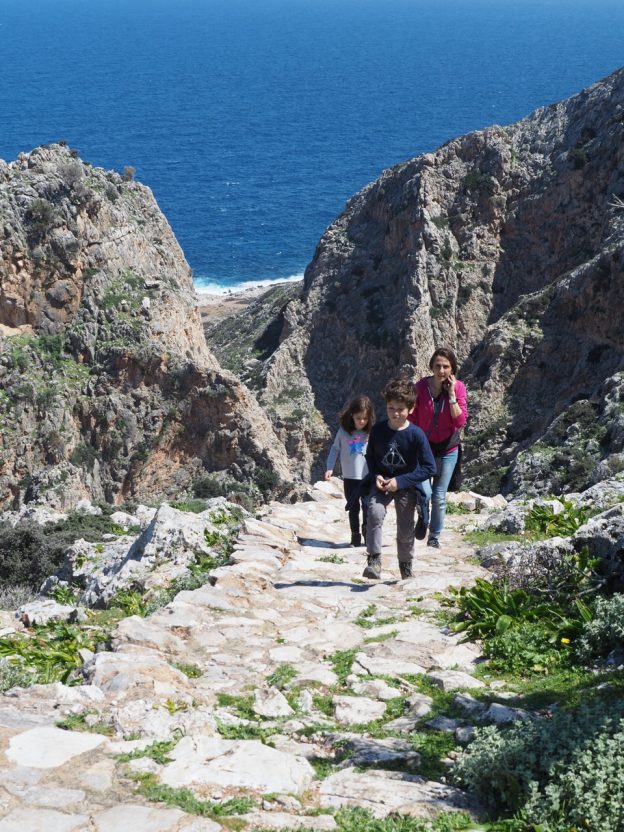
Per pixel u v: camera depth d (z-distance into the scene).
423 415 15.60
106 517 39.97
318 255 104.69
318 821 6.82
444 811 7.15
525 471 55.44
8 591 30.84
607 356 77.06
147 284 84.88
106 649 12.27
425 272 94.69
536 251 95.19
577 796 6.90
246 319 126.25
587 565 12.66
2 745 7.57
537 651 11.10
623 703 8.39
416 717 9.32
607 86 97.19
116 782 7.09
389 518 20.97
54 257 80.00
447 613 12.92
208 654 11.50
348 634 12.20
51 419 76.75
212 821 6.58
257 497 79.25
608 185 91.31
